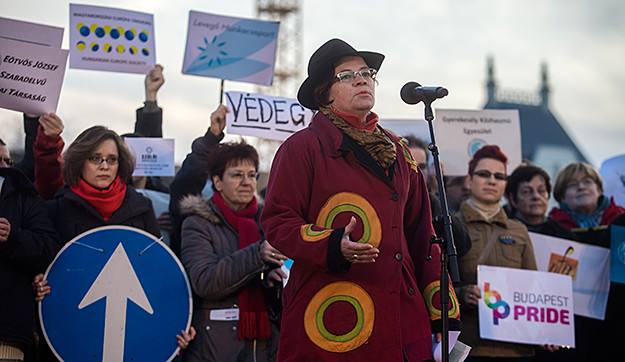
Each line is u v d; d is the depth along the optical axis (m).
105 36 5.77
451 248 3.31
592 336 5.94
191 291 4.61
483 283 5.40
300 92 3.59
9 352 4.04
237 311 4.64
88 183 4.59
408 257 3.39
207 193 5.94
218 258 4.72
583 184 6.53
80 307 4.34
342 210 3.26
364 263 3.24
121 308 4.42
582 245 5.84
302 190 3.31
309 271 3.26
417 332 3.26
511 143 6.11
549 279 5.49
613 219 6.02
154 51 5.88
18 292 4.10
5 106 4.78
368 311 3.19
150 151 5.61
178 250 5.01
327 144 3.37
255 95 5.83
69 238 4.49
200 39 5.96
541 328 5.41
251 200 5.09
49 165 4.90
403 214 3.41
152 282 4.51
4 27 5.04
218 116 5.33
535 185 6.07
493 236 5.52
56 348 4.25
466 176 6.00
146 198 4.82
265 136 5.77
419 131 6.05
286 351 3.24
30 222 4.29
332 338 3.17
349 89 3.44
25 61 4.81
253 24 6.03
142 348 4.41
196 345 4.59
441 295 3.26
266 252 4.51
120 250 4.50
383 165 3.36
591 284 5.80
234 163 4.97
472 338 5.32
